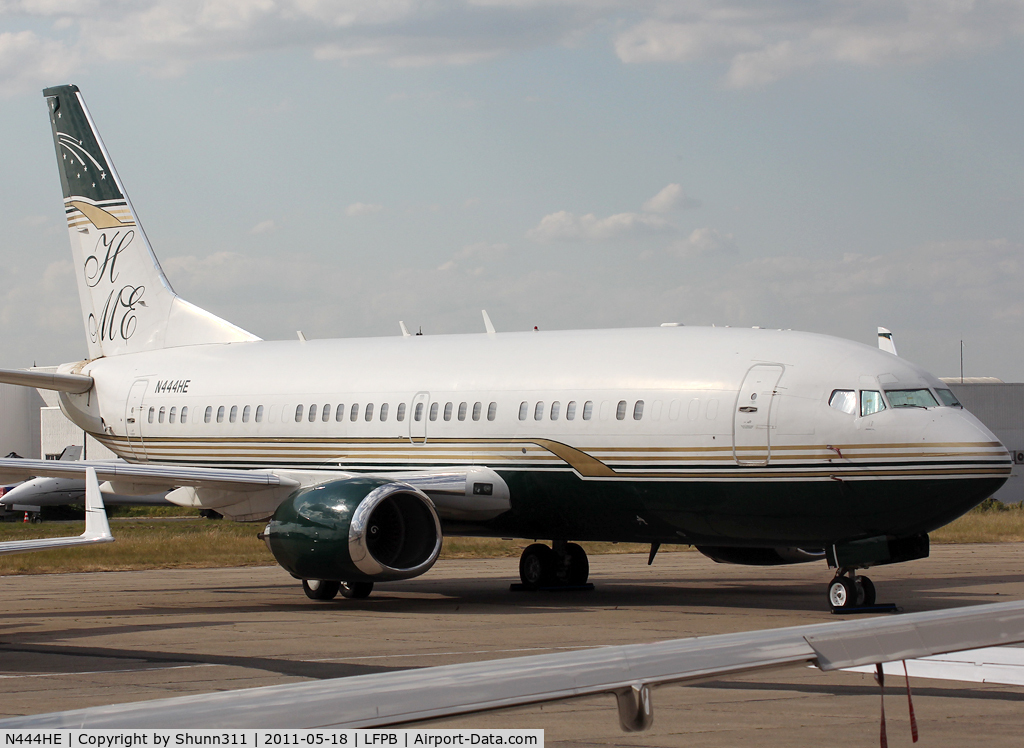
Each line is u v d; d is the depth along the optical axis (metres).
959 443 29.14
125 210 51.56
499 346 38.56
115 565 51.38
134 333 50.88
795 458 30.67
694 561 54.94
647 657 5.51
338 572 32.59
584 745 13.81
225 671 20.78
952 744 13.67
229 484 38.38
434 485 35.34
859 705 16.44
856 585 31.47
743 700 16.89
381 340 42.62
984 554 57.53
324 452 40.94
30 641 25.66
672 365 33.56
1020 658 18.08
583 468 34.41
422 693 4.78
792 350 32.09
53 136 53.66
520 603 35.22
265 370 44.09
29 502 101.69
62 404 51.50
